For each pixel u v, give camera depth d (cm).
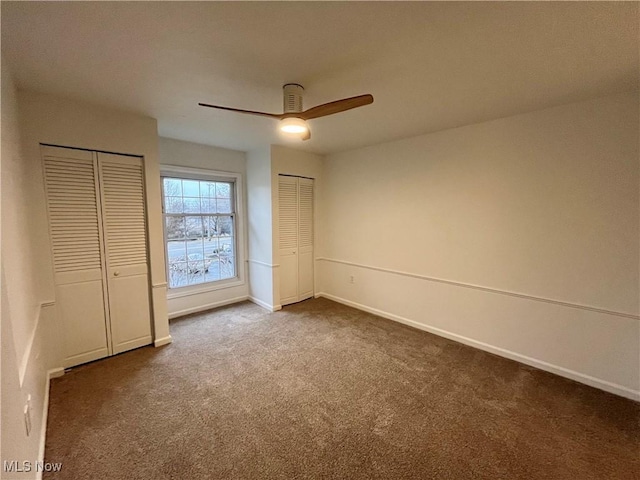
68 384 230
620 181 215
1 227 120
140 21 136
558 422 193
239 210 431
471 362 270
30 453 139
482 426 189
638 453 168
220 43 155
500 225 276
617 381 222
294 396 219
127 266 276
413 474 155
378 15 132
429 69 182
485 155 281
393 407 208
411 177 342
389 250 373
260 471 156
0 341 103
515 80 195
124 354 278
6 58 167
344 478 152
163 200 363
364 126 296
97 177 253
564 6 125
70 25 138
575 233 236
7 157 156
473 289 298
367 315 392
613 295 222
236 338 318
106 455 164
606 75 187
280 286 419
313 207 454
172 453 166
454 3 123
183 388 228
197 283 401
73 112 235
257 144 380
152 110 256
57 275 238
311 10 128
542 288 255
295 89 202
